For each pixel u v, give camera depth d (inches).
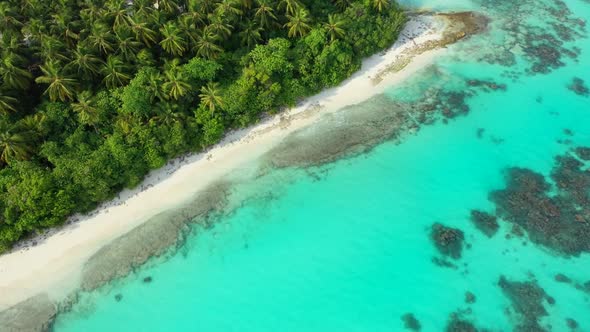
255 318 1247.5
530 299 1278.3
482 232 1416.1
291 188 1509.6
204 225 1416.1
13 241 1325.0
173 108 1491.1
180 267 1332.4
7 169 1336.1
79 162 1368.1
